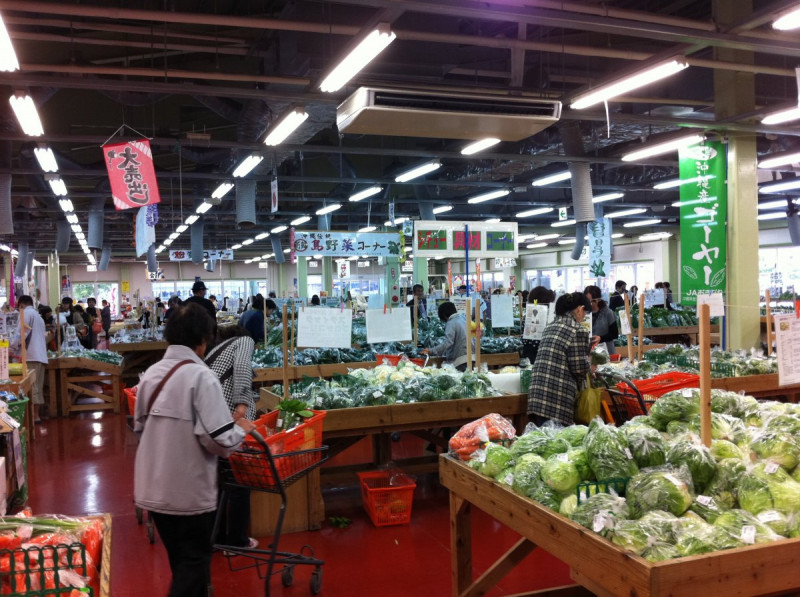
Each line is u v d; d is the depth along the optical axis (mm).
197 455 2922
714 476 2561
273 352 8383
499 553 4289
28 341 8898
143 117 11484
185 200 18578
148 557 4328
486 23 9734
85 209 18328
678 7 9492
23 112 6910
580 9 5965
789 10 4906
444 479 3312
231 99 10102
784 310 10469
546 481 2600
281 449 3453
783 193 17625
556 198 19359
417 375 5688
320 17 8367
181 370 2973
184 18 6145
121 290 37594
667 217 20953
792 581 2111
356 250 14336
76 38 7770
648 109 10492
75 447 7562
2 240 20500
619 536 2129
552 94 7547
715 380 5621
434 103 5129
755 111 7977
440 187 17703
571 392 4750
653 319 12438
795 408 3309
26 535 2170
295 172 15445
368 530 4734
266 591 3314
